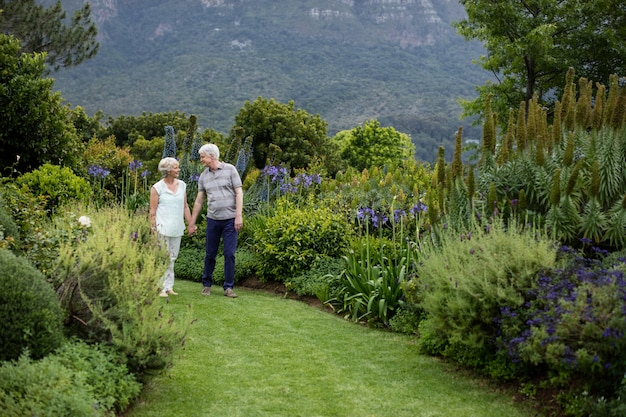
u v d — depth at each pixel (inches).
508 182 288.8
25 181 447.8
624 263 215.0
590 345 188.2
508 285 221.9
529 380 214.1
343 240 385.7
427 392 214.8
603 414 178.9
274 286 387.2
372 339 277.1
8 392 159.6
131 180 648.4
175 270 429.1
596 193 257.8
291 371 232.7
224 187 344.5
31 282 181.9
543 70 902.4
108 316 203.3
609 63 888.3
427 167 565.6
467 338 226.5
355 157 1397.6
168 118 1381.6
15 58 536.4
